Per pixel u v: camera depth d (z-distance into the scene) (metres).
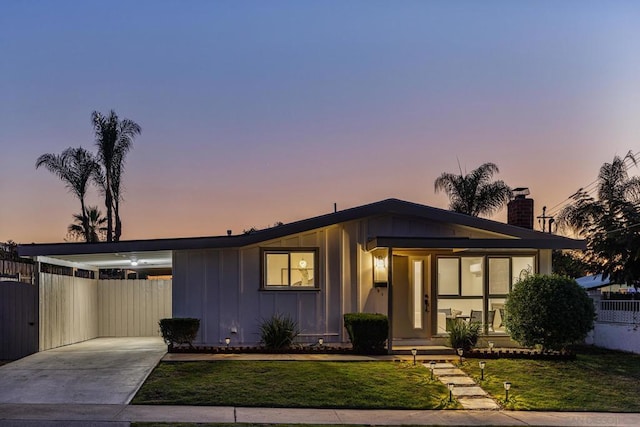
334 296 14.92
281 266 14.88
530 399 10.68
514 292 13.97
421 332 15.11
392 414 9.66
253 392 10.43
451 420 9.38
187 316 14.52
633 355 14.42
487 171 31.09
